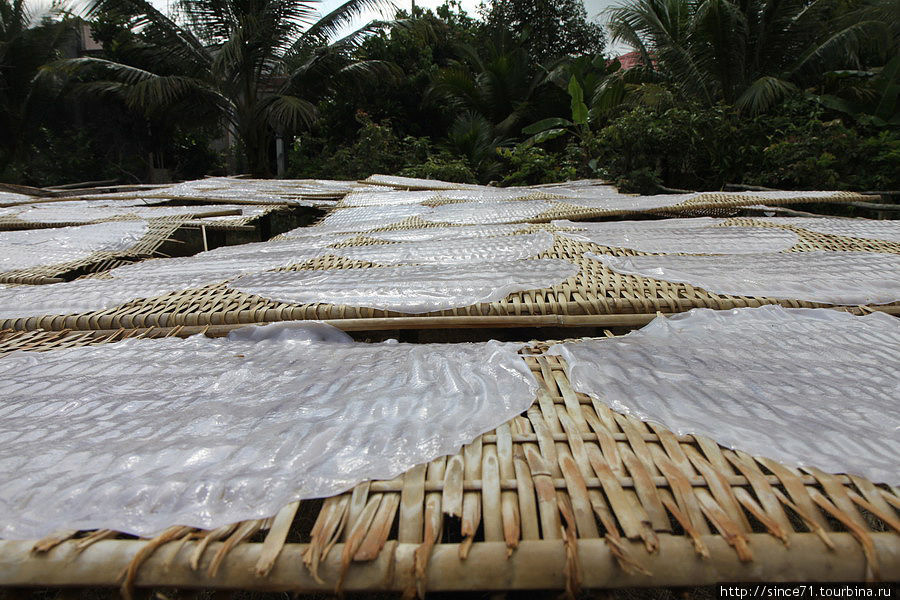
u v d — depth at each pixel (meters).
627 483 0.61
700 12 7.05
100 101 10.73
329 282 1.47
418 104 13.74
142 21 9.08
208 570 0.52
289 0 9.25
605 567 0.52
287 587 0.52
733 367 0.91
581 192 4.25
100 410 0.83
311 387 0.88
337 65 10.26
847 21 7.17
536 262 1.58
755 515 0.57
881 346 1.01
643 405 0.77
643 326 1.22
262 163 10.54
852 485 0.61
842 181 5.12
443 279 1.45
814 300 1.26
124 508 0.58
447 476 0.63
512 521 0.56
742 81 7.31
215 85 9.76
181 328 1.24
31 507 0.59
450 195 4.01
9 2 10.52
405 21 10.67
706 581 0.51
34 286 1.59
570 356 0.95
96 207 3.73
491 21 15.89
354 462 0.65
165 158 12.29
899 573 0.51
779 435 0.69
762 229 1.99
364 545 0.54
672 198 3.08
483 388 0.84
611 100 9.21
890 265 1.50
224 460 0.67
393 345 1.14
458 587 0.52
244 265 1.77
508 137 12.92
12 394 0.90
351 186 5.66
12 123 10.61
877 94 6.23
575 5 15.64
